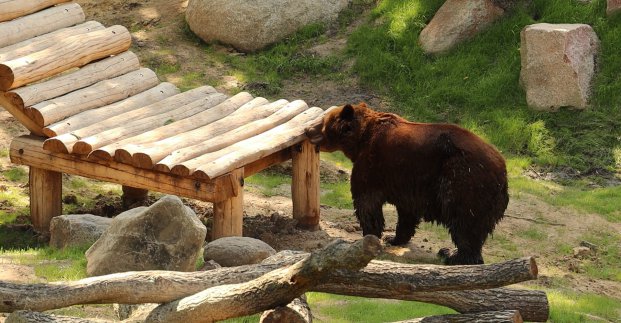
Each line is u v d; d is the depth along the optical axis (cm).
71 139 1327
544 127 1848
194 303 763
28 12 1524
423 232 1485
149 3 2416
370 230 1330
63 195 1593
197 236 1041
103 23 2309
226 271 821
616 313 1155
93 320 796
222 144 1328
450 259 1254
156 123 1409
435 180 1241
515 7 2094
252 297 735
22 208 1543
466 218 1218
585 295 1226
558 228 1505
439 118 1919
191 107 1478
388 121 1305
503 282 718
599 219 1541
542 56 1889
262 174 1741
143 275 798
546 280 1302
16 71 1364
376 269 741
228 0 2194
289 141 1370
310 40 2200
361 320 1005
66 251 1188
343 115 1322
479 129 1862
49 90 1409
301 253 869
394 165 1270
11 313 774
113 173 1325
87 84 1470
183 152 1280
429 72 2022
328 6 2248
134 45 2206
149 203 1548
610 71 1927
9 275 1055
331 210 1564
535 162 1777
